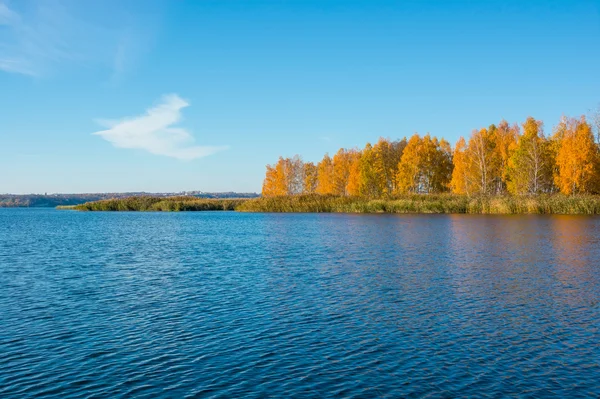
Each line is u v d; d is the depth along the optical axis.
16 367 10.41
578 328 12.80
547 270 21.56
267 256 27.30
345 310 14.81
